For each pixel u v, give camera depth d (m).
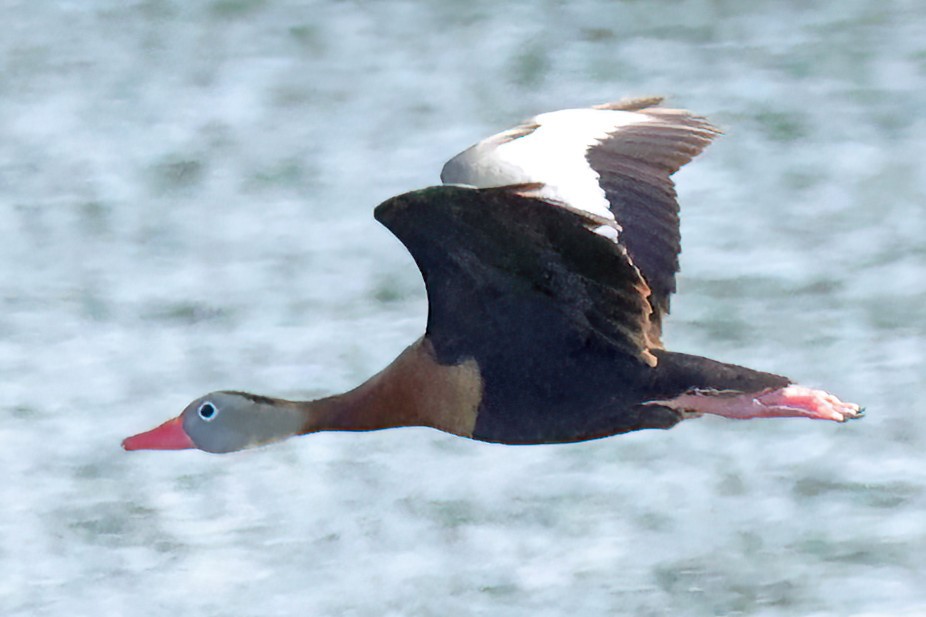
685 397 8.60
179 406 16.20
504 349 8.62
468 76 24.50
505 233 7.93
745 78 24.28
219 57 25.39
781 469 14.47
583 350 8.56
